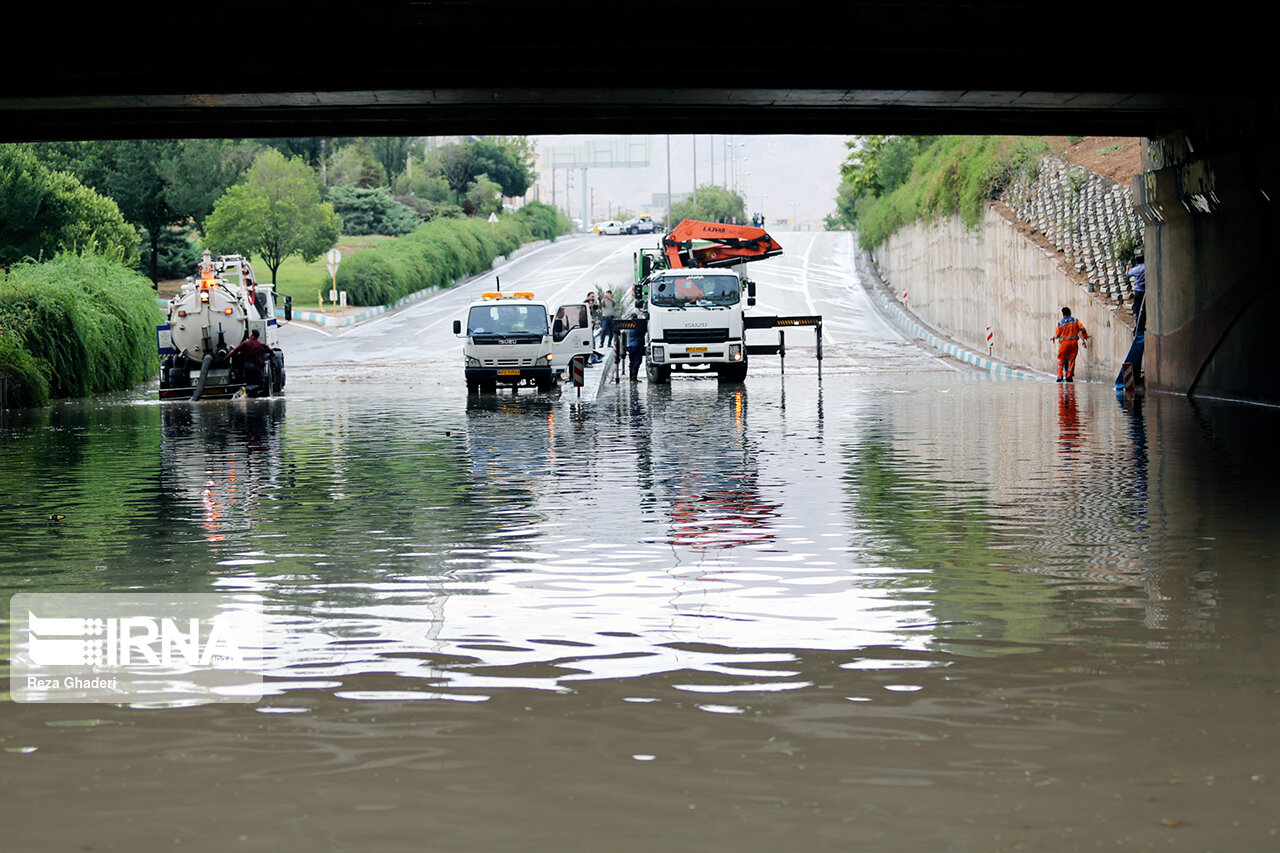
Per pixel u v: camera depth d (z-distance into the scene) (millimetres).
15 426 27922
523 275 99625
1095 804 5324
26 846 5023
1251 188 28016
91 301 45750
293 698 7000
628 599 9438
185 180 88500
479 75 24219
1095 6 20891
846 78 25031
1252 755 5887
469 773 5773
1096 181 48531
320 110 28109
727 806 5344
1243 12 21266
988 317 54781
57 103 25641
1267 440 20922
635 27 21734
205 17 20828
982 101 27453
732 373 40312
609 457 19203
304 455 20391
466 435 23516
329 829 5152
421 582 10164
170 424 27859
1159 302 35125
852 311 71312
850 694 6930
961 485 15648
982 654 7754
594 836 5051
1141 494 14727
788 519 13148
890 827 5105
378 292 83375
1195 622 8523
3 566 11047
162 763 5973
